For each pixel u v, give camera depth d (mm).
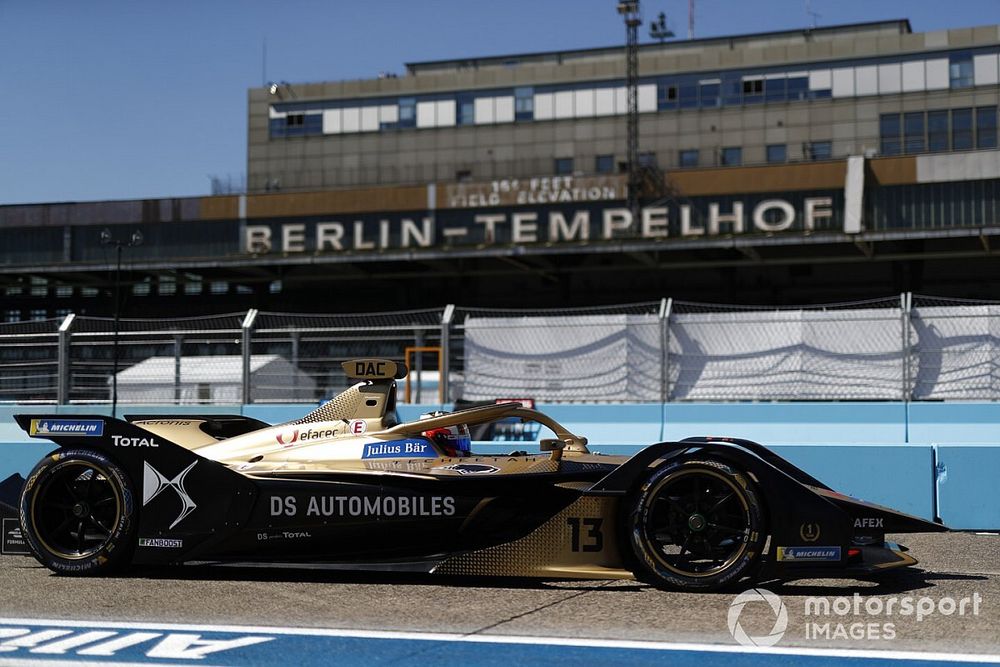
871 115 41812
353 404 6078
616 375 15211
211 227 37094
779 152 42594
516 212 35562
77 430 5676
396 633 4152
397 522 5406
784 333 14727
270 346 18016
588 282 38625
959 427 12648
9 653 3824
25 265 35938
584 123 45156
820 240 31344
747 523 4980
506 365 15633
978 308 13688
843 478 8641
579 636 4105
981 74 40750
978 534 8078
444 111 46719
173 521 5562
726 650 3879
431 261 36281
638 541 5086
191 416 6812
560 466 5523
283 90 48219
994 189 31297
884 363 14188
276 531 5496
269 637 4074
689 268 37469
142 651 3850
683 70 43875
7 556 6496
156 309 40719
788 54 42875
